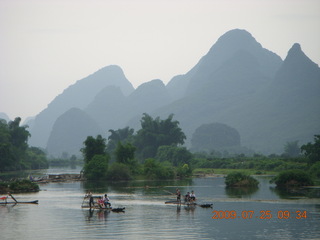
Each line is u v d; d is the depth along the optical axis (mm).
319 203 54344
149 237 35375
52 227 39406
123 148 110625
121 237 35375
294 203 54562
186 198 54531
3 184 71375
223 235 36094
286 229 38438
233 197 61906
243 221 42250
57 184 89688
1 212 48094
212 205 53188
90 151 107750
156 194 67062
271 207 51094
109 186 83625
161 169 105875
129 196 64188
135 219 43406
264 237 35438
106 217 44594
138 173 107125
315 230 38000
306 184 78562
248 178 81312
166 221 42188
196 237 35406
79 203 55750
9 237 35594
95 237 35406
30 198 61844
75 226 39844
